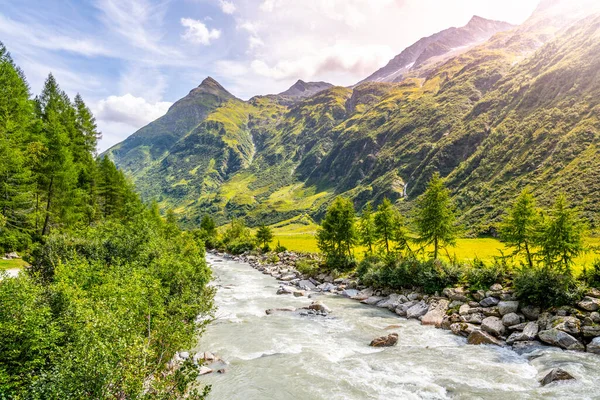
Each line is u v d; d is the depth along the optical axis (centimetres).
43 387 1037
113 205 7769
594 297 2814
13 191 4441
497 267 3794
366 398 1838
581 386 1884
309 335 3033
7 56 5281
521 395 1831
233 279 6600
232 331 3116
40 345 1312
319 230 7425
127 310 1481
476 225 14375
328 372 2194
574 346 2442
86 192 6494
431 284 4122
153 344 1519
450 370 2198
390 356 2489
